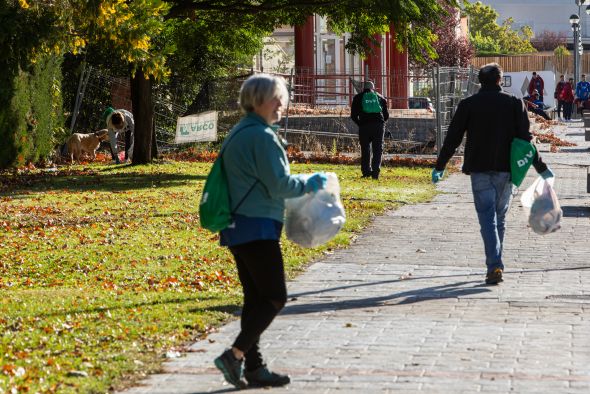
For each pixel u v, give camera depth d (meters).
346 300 13.50
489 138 14.33
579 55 92.12
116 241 18.92
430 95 49.34
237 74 47.62
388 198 25.48
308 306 13.11
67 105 43.16
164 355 10.60
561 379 9.41
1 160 32.75
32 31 28.70
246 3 35.25
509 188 14.59
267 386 9.34
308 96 50.06
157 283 15.13
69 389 9.31
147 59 29.58
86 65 43.41
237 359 9.06
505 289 14.08
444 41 83.00
